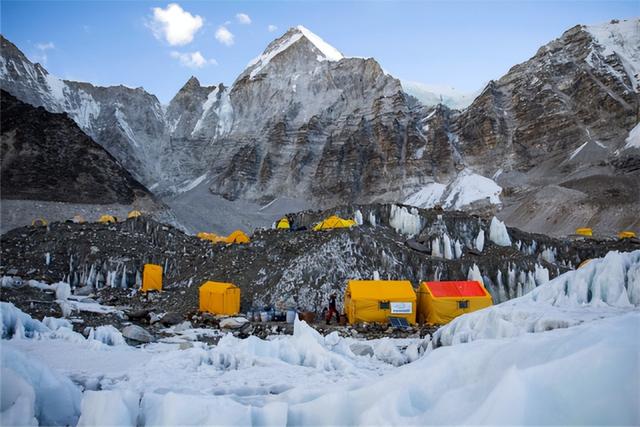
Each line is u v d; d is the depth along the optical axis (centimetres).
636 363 667
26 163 11756
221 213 16138
